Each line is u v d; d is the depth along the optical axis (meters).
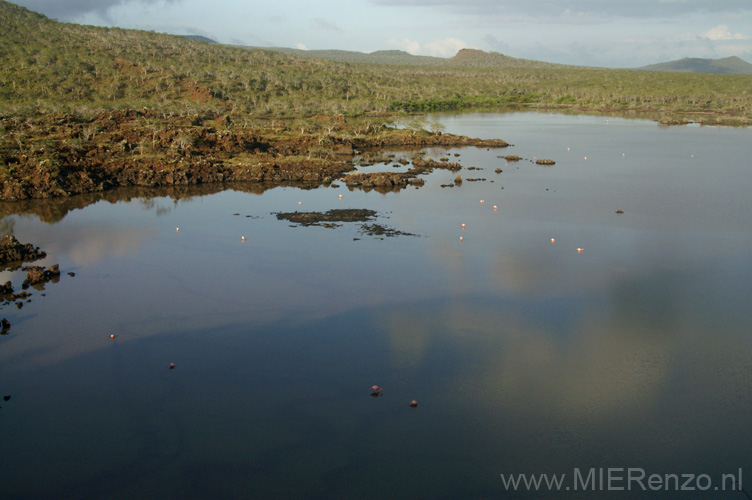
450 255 76.81
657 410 41.81
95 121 169.38
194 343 52.34
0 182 111.94
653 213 99.62
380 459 36.88
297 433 39.47
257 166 135.50
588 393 43.97
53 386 45.22
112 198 114.06
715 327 54.97
